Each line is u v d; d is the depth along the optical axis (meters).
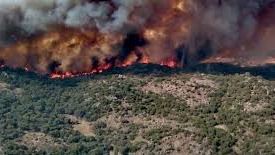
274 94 194.12
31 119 189.00
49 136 182.12
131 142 178.12
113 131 183.50
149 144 176.62
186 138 177.38
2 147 176.25
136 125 184.38
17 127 185.62
